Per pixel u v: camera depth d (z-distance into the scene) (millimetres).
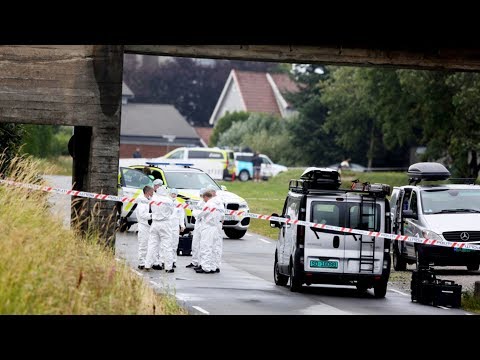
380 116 189625
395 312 59094
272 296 63594
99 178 68125
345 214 66938
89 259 47281
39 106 67438
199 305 56062
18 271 40000
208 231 74812
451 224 83750
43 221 51844
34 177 61406
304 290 69188
